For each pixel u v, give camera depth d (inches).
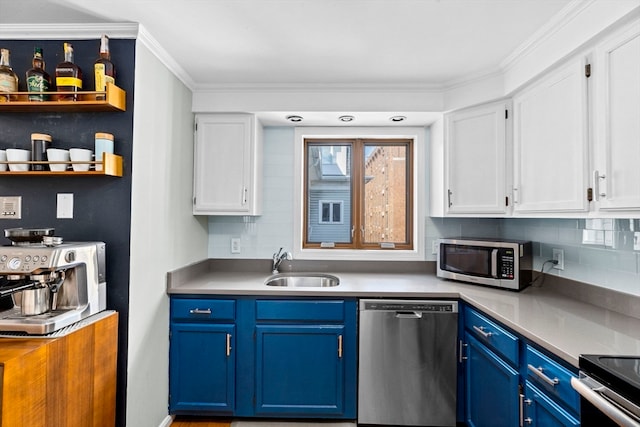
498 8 60.8
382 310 82.2
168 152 82.6
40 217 68.4
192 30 69.0
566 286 77.9
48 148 67.1
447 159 94.3
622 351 46.3
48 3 60.4
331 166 113.5
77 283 60.1
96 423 60.9
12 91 65.0
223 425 84.5
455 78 90.2
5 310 62.4
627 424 33.8
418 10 61.7
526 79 73.8
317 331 83.5
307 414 83.9
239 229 109.9
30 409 47.8
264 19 64.9
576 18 58.8
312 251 109.4
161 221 79.5
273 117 101.0
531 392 55.1
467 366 79.2
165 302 82.0
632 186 49.3
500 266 83.8
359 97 95.6
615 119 52.3
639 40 48.3
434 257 108.3
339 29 68.1
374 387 82.3
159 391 79.4
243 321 84.0
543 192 70.0
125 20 65.9
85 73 68.6
